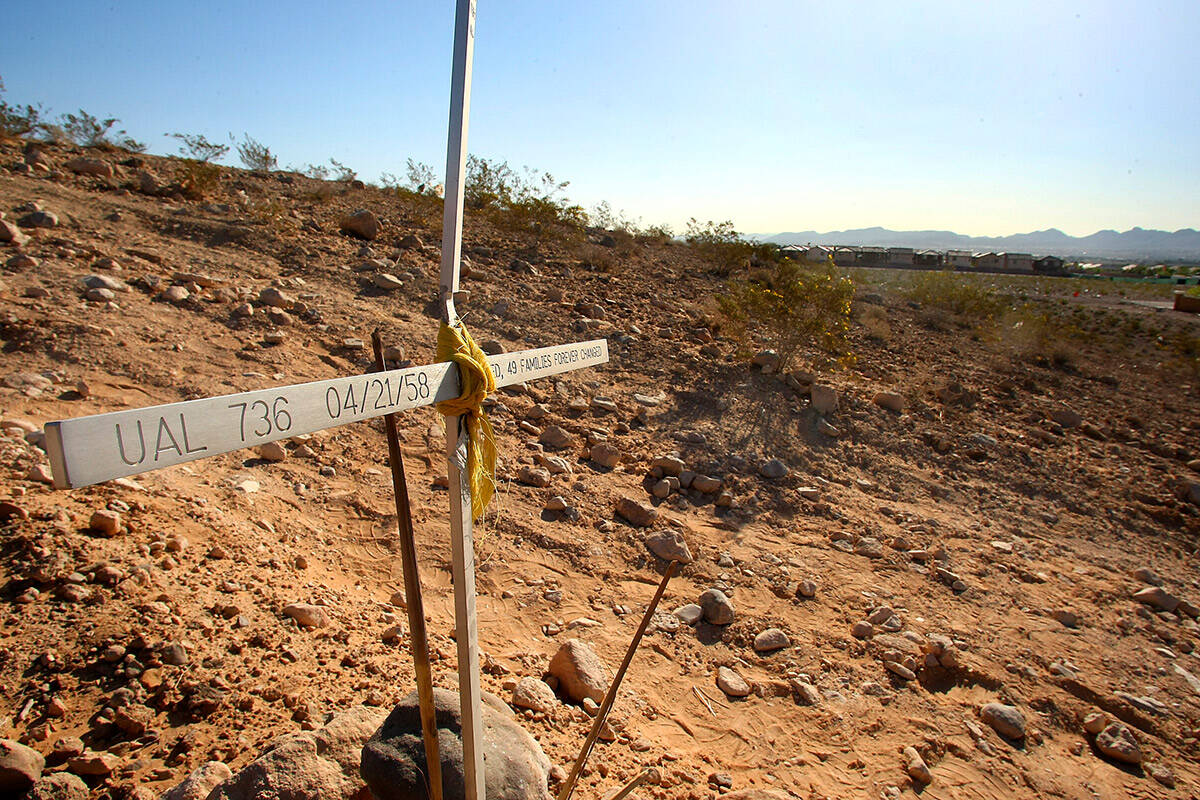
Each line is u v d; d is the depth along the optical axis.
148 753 3.22
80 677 3.54
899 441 10.39
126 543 4.62
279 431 1.39
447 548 6.15
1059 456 11.04
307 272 11.68
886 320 19.66
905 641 6.07
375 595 5.33
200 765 3.19
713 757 4.44
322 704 3.74
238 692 3.68
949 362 15.59
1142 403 14.80
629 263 20.20
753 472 8.80
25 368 7.01
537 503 7.23
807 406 10.78
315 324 9.69
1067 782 4.89
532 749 3.02
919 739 5.02
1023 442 11.27
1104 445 11.95
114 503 5.01
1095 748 5.34
